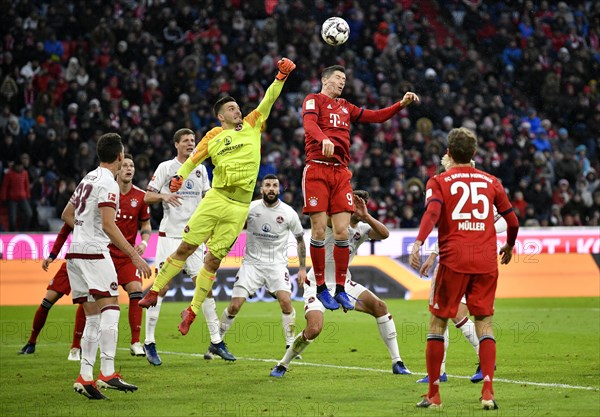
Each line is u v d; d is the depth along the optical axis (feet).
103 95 224.74
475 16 284.82
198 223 90.99
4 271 170.81
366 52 259.39
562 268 187.21
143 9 258.98
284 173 218.59
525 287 185.26
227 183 90.79
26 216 203.00
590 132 265.75
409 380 86.22
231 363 100.01
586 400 72.95
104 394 78.33
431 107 248.73
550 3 293.64
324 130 84.07
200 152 91.76
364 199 93.04
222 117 91.50
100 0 255.29
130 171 103.65
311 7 266.77
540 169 234.79
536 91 268.41
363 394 77.56
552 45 278.05
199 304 91.71
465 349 111.34
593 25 291.38
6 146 210.59
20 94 227.61
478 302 69.97
